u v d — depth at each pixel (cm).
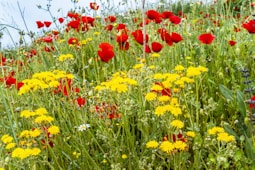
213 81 280
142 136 220
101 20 505
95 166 196
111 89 211
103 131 212
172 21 352
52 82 230
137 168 198
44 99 265
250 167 194
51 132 195
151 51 321
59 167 195
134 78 252
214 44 367
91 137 222
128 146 203
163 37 311
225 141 189
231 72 292
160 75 229
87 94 266
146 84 261
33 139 206
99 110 224
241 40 371
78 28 415
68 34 486
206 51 359
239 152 192
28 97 270
